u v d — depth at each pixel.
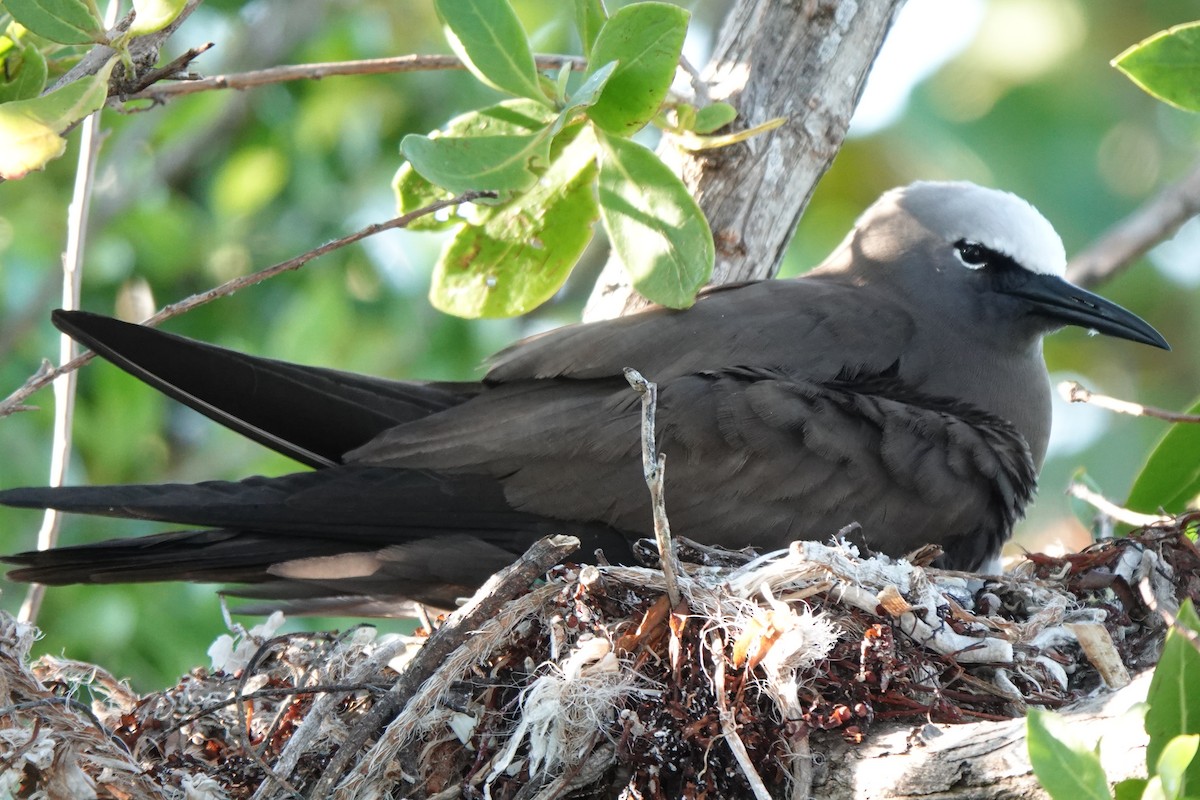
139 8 7.51
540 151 8.34
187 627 13.07
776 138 9.91
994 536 9.65
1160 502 9.78
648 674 7.63
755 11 10.08
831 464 9.18
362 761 7.36
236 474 14.39
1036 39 15.85
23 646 7.49
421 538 9.11
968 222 10.84
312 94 14.94
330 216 15.01
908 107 16.05
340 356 14.71
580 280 16.78
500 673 7.93
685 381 9.30
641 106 8.41
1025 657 7.96
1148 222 12.30
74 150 14.36
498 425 9.41
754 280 10.18
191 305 7.92
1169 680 6.12
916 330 10.57
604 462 9.16
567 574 7.80
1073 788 5.59
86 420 13.77
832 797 7.25
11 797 7.00
